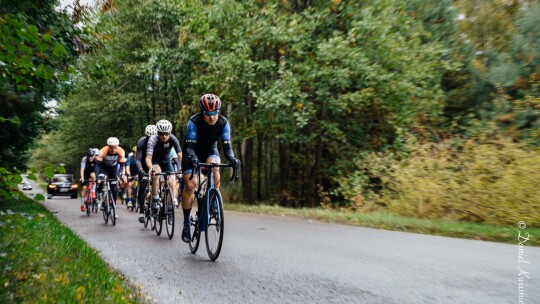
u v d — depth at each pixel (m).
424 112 15.54
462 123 16.95
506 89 15.25
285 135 15.55
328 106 15.00
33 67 3.71
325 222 9.45
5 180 3.41
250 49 14.95
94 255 5.04
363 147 16.72
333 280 4.19
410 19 15.71
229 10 15.09
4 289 3.17
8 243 5.06
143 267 4.93
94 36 6.27
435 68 16.56
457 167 10.65
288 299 3.61
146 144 8.32
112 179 9.80
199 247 6.28
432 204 10.49
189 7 16.33
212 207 5.25
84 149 36.72
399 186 11.35
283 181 19.41
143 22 25.56
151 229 8.39
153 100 29.67
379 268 4.68
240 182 22.55
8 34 3.39
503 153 9.83
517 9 18.31
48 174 3.51
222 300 3.63
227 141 5.71
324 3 15.11
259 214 11.70
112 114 31.38
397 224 8.43
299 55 14.54
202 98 5.38
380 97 14.95
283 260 5.17
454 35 18.94
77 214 12.06
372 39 14.23
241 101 16.75
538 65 14.44
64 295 3.12
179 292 3.88
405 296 3.63
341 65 14.11
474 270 4.55
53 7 5.64
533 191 8.98
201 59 16.28
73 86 9.37
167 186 7.39
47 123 14.51
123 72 28.23
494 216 9.48
